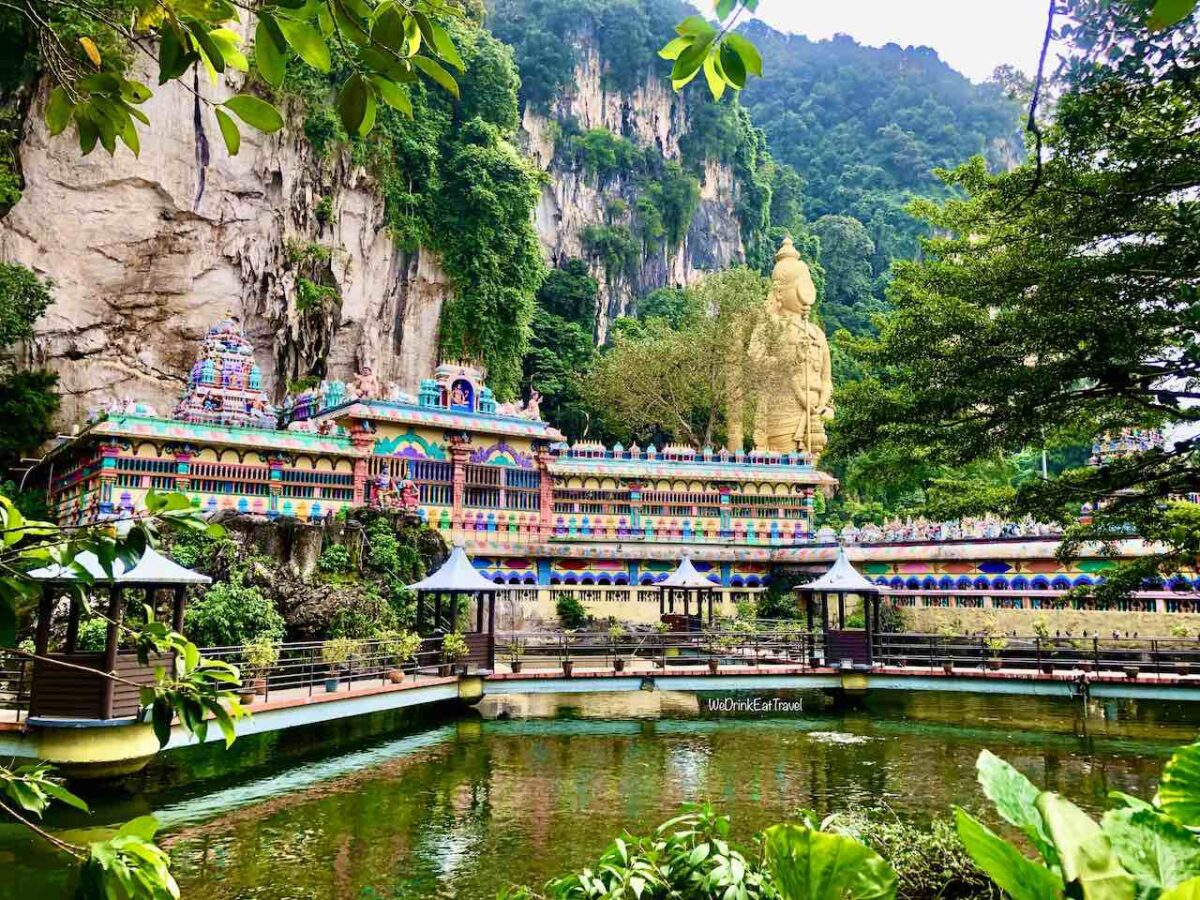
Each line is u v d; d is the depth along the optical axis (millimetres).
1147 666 28766
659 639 37750
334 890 13891
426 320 61281
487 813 18031
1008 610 38156
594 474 48312
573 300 78875
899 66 147250
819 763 22625
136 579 18156
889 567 44406
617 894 7176
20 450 42469
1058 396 16016
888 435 18547
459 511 44531
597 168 90875
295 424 42000
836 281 104000
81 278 49719
